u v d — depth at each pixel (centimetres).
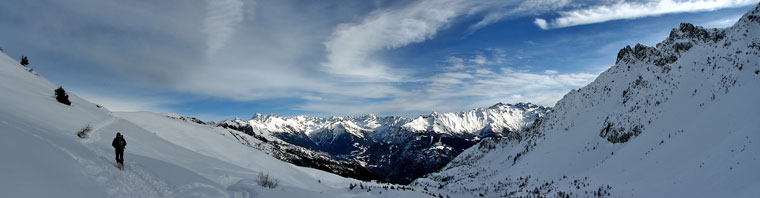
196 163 2567
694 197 6012
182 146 3359
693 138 8831
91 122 2889
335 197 2827
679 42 16788
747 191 4822
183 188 1816
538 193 11369
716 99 10412
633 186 8119
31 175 1016
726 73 11350
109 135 2594
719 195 5488
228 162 3094
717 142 7662
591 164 13212
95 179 1380
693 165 7356
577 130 17512
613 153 12838
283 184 2684
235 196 2005
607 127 14525
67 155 1481
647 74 15975
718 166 6500
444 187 17712
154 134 3403
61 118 2556
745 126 7294
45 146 1430
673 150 8975
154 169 1975
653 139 10875
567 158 14988
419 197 3481
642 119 12888
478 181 18588
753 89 9075
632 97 15288
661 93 13688
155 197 1555
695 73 13238
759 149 5878
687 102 11781
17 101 2498
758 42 11381
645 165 9150
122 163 1778
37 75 4616
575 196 8888
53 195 1000
